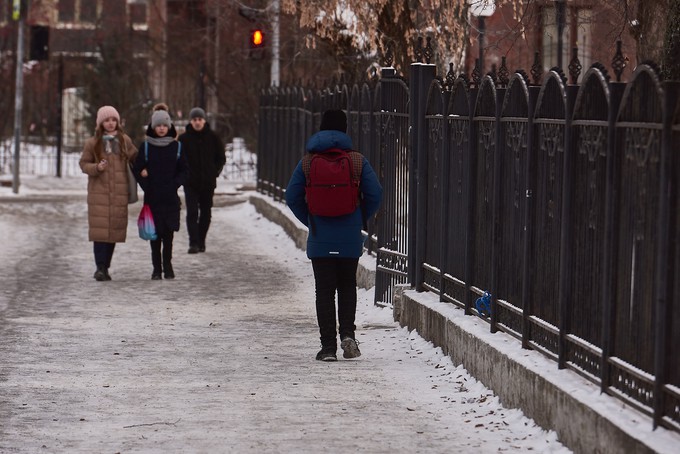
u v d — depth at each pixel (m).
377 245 36.91
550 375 21.30
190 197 52.78
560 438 20.34
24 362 28.27
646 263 18.75
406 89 34.72
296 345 30.98
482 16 54.19
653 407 18.28
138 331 33.06
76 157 122.44
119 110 119.38
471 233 28.16
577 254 21.55
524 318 23.81
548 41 69.81
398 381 26.06
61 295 40.03
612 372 19.78
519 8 45.84
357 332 32.47
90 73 122.00
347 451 20.12
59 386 25.50
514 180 25.12
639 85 19.00
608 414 18.61
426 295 31.83
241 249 54.97
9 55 134.38
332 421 22.30
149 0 127.56
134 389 25.23
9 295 39.84
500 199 25.95
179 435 21.22
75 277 44.88
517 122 24.98
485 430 21.66
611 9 41.62
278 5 69.00
